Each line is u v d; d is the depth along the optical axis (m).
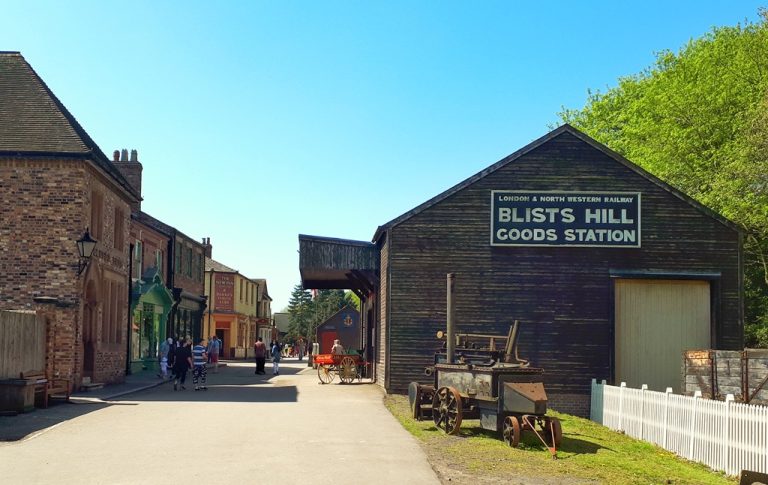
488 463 11.30
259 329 76.62
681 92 35.72
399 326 23.06
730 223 23.38
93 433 13.56
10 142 21.73
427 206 23.45
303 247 26.16
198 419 15.81
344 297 119.69
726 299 23.27
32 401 16.88
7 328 17.23
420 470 10.46
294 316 116.12
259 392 23.67
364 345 36.47
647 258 23.34
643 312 23.39
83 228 21.98
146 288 33.00
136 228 33.69
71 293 21.70
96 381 24.23
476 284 23.20
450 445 12.94
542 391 13.38
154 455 11.27
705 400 14.22
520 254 23.34
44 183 21.88
